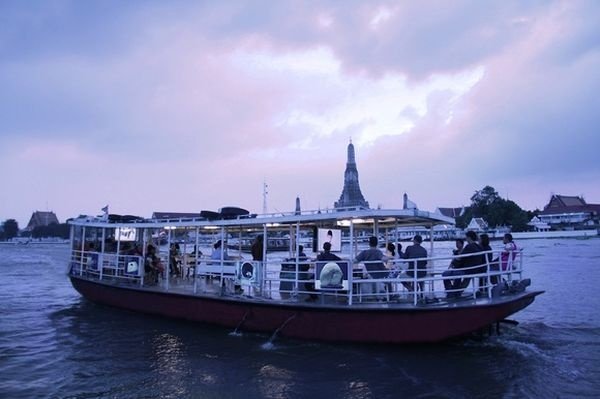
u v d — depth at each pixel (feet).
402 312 36.58
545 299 70.49
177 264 64.03
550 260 168.96
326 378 32.55
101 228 68.28
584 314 57.67
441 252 171.22
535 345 41.11
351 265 38.47
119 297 57.21
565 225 443.32
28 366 36.81
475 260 40.47
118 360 37.96
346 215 40.37
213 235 71.10
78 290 66.28
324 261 39.37
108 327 49.44
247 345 40.32
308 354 37.29
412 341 36.96
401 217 41.93
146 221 58.59
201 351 39.37
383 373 33.30
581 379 32.60
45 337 46.80
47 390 31.27
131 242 64.23
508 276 41.83
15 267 164.96
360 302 39.24
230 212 51.03
